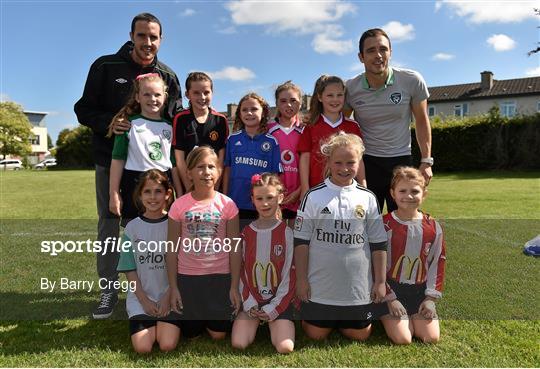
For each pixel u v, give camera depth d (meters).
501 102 42.84
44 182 20.78
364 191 3.44
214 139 4.07
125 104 4.05
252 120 3.94
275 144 4.04
